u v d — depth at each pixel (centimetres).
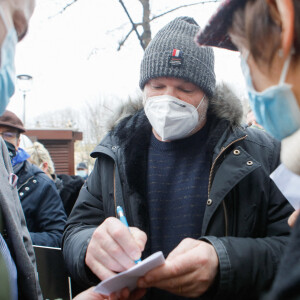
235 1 62
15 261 101
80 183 268
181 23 131
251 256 94
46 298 133
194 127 129
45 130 870
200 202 121
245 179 115
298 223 48
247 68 68
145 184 129
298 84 57
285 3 51
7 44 62
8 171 124
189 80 124
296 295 41
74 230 128
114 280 76
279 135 67
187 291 86
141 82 137
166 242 122
